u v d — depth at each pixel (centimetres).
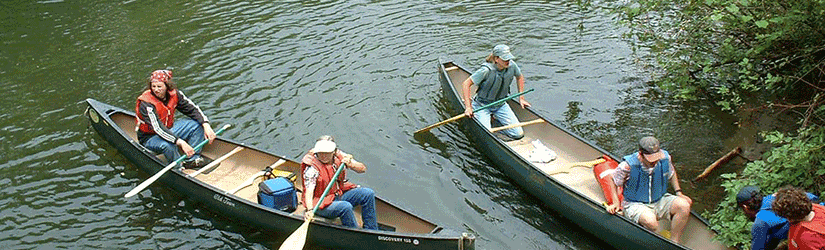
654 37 889
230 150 782
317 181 618
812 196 525
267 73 1027
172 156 739
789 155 623
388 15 1238
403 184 763
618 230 634
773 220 514
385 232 605
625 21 908
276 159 746
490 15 1228
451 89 892
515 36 1142
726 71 902
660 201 628
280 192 655
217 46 1120
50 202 728
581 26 1064
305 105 937
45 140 848
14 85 997
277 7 1280
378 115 909
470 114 816
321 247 649
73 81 1008
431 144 840
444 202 732
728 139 829
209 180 746
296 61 1065
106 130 803
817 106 767
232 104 941
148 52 1102
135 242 668
